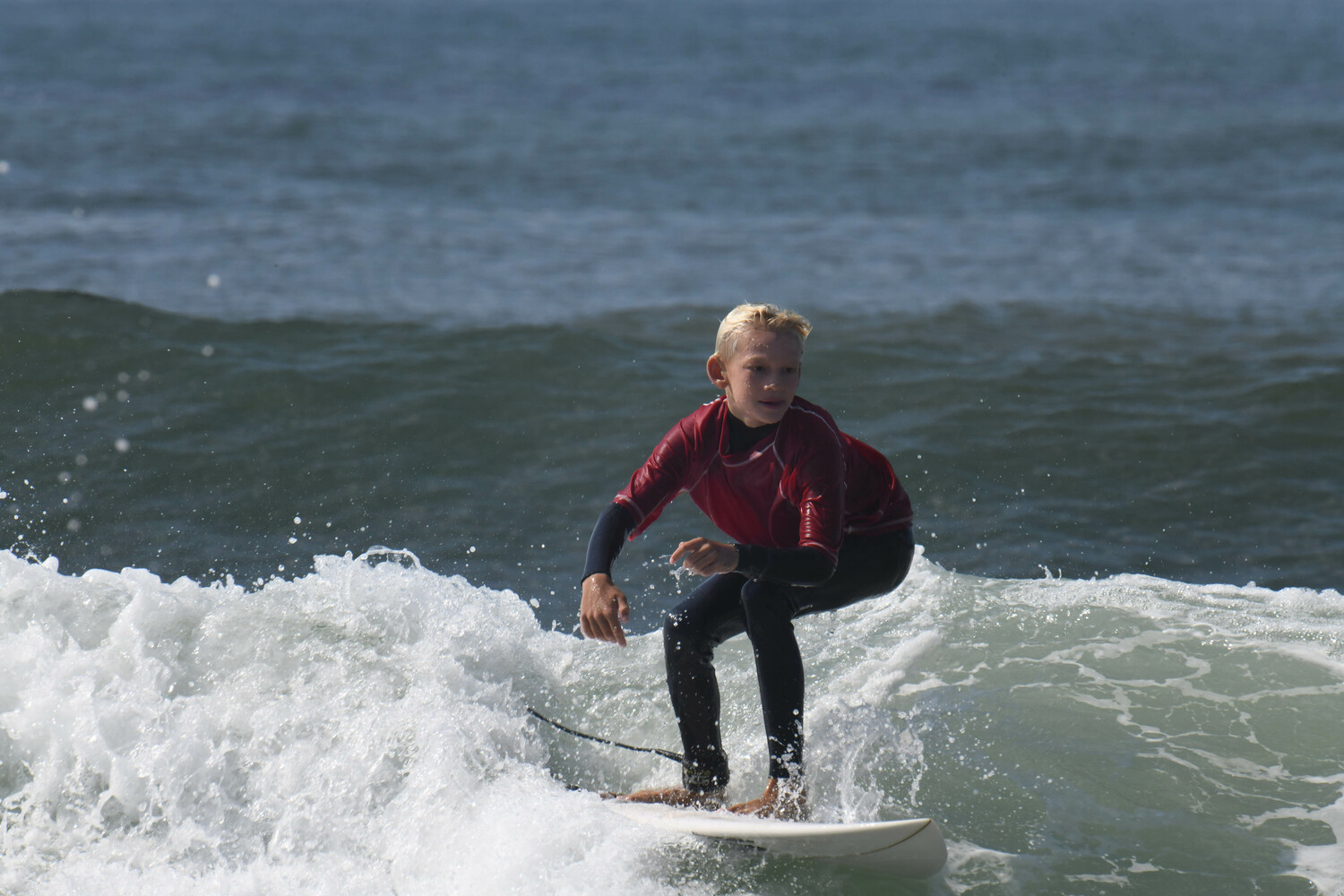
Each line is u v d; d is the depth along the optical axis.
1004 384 30.86
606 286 45.34
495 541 21.86
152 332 31.11
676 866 10.84
